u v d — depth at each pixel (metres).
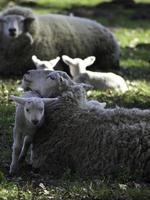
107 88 20.16
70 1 48.31
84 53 23.62
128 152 11.91
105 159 12.01
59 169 12.46
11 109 17.12
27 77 13.34
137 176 11.81
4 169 12.79
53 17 23.58
